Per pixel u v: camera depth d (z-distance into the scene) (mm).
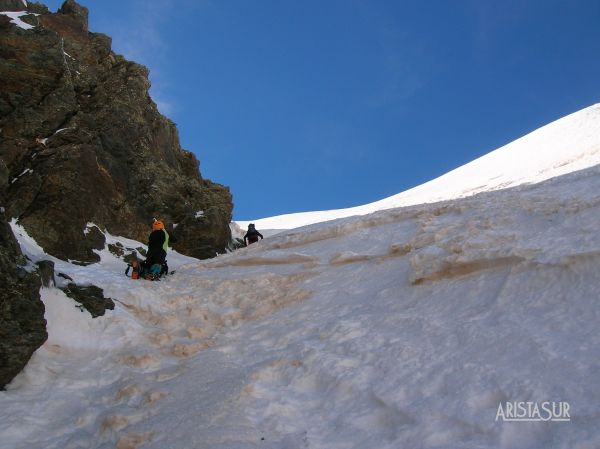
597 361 5312
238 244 20359
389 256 10805
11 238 8508
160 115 20828
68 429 6777
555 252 7621
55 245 13523
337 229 13695
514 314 6801
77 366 8227
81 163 15016
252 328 9250
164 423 6293
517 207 10484
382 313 8203
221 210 19812
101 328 9195
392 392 5859
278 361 7180
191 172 21859
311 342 7754
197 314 10172
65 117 16312
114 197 15961
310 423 5855
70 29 19859
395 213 13570
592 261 7070
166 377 7770
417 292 8570
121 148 17359
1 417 6793
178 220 18156
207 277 12562
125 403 7195
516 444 4625
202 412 6285
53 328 8664
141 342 9086
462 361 6074
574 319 6238
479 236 9086
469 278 8297
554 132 36156
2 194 13617
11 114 15422
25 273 8055
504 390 5277
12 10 18688
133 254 15133
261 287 11094
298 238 14156
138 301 10398
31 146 15188
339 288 10047
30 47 16266
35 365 7898
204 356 8289
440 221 11859
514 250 7980
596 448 4234
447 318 7344
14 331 7566
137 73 19922
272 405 6203
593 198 9461
